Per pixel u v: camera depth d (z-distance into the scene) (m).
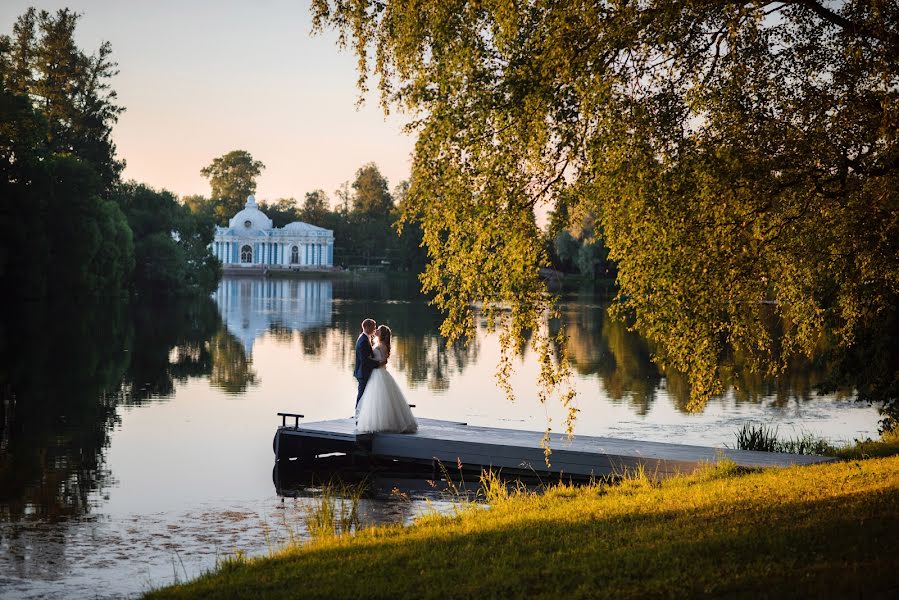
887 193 13.02
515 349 11.98
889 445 17.72
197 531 14.81
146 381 33.09
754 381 33.50
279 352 44.16
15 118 69.44
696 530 9.93
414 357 42.53
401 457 19.91
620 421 25.70
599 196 11.66
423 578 8.99
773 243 13.32
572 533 10.45
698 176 11.91
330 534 12.88
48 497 17.00
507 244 11.52
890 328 20.48
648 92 11.91
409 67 11.52
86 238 73.69
